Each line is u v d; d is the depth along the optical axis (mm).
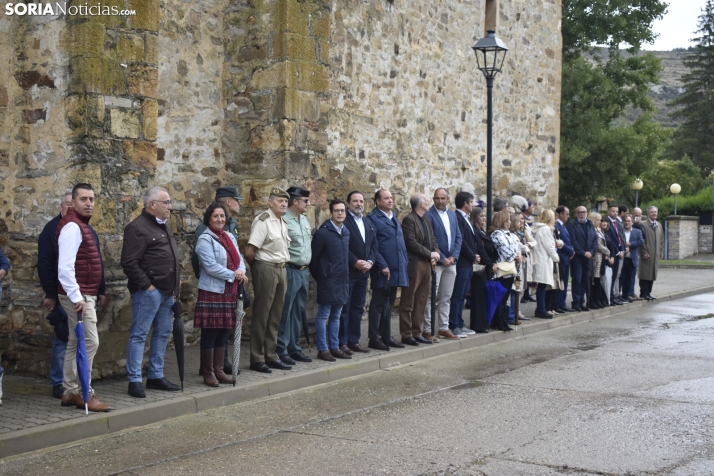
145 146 7199
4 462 4980
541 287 11867
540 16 15500
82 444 5398
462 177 13477
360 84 11195
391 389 7246
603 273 13273
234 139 9227
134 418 5891
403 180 12109
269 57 8938
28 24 7129
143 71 7172
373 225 8914
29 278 7164
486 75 11117
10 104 7273
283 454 5109
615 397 6695
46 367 7043
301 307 8203
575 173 25625
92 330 5957
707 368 8078
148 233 6453
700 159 62312
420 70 12391
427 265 9375
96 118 6840
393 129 11875
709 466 4695
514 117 14820
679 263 27016
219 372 7020
